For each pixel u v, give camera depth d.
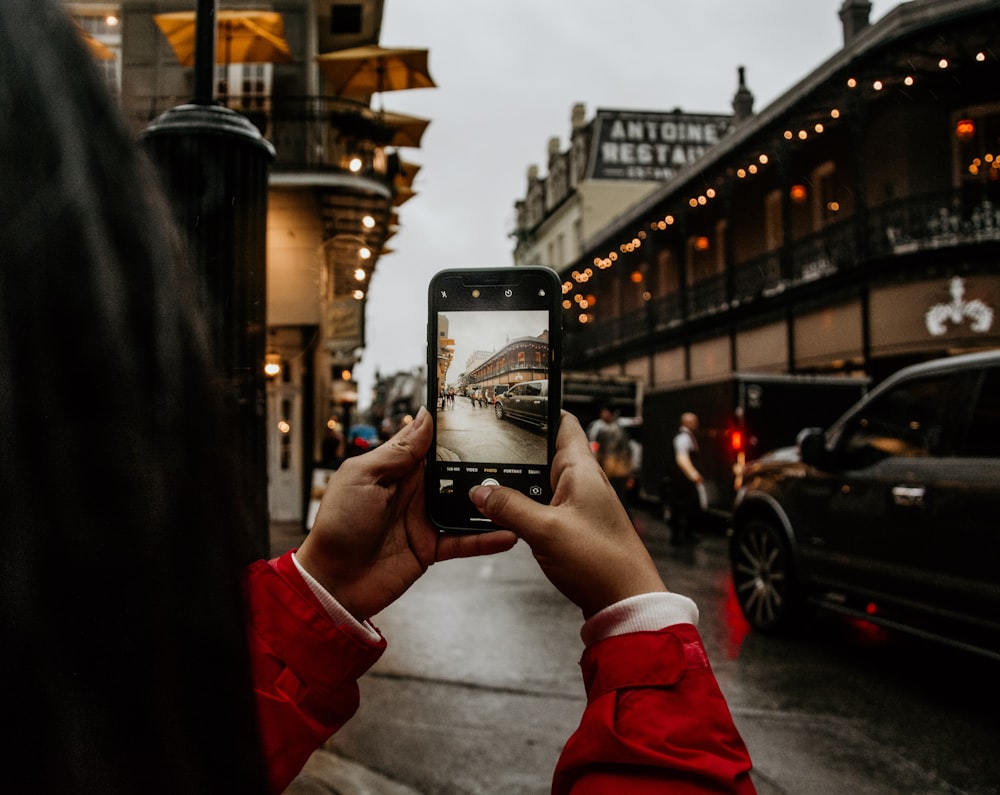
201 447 0.43
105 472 0.37
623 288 33.16
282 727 0.81
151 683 0.37
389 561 1.02
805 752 3.99
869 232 15.86
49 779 0.34
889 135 16.14
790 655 5.71
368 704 4.68
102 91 0.43
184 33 10.34
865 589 5.35
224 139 2.81
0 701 0.33
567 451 1.04
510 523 0.89
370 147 12.73
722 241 25.03
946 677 5.21
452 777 3.71
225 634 0.42
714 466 13.16
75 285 0.37
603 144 38.31
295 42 12.96
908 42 13.49
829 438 5.88
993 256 14.24
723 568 9.39
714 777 0.69
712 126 39.06
